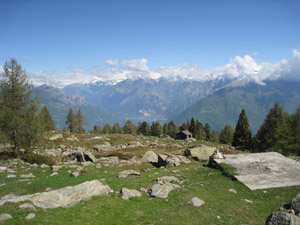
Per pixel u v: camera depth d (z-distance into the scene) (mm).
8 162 32688
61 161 37625
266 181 22719
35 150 45406
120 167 33844
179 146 68375
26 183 21922
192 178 25438
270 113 61219
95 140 73438
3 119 35281
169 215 14312
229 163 27953
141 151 56188
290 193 19953
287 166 26875
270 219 11562
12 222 11227
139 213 14516
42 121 40906
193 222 13477
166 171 29953
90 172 28281
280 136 57562
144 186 20641
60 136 68000
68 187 17062
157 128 168500
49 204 14328
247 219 14594
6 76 36656
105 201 16125
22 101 37812
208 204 16703
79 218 13047
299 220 10797
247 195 19797
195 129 143375
